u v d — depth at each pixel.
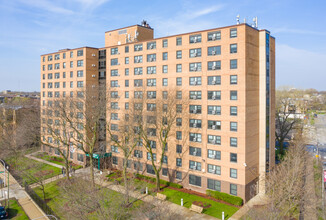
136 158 49.00
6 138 59.66
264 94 40.38
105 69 57.44
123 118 50.19
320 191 40.47
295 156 40.47
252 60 38.53
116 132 51.97
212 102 39.44
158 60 45.66
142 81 48.19
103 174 47.75
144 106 47.28
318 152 67.44
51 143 64.50
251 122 38.41
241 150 36.75
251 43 38.19
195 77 41.28
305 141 67.44
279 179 33.38
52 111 50.00
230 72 37.66
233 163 37.38
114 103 49.81
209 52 39.72
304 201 30.58
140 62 48.44
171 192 40.41
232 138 37.66
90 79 57.38
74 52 58.75
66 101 46.41
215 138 39.25
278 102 77.75
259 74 40.75
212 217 32.12
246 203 36.09
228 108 37.91
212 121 39.56
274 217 25.42
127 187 33.03
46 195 39.97
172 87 43.75
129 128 41.59
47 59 67.00
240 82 36.81
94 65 57.97
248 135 37.47
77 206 25.84
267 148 41.78
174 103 41.00
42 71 69.25
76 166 55.03
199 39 40.72
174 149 43.50
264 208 28.83
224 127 38.31
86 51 56.47
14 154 57.03
